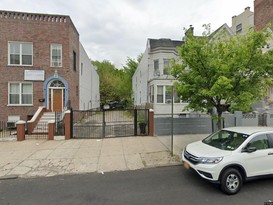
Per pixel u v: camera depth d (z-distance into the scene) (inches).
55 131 435.8
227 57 268.8
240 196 170.1
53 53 598.5
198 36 288.2
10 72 571.2
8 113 569.3
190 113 613.9
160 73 744.3
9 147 341.7
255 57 255.3
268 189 183.3
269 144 196.2
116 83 1528.1
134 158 284.4
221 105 281.0
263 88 277.3
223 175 173.9
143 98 915.4
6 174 227.0
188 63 276.8
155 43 808.3
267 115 512.7
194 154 196.1
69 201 164.4
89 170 241.1
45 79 590.6
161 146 349.4
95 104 1175.6
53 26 596.1
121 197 170.4
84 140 395.9
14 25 572.7
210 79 263.7
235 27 1222.9
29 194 178.2
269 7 933.8
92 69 1064.2
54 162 268.7
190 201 161.8
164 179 210.8
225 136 217.0
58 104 601.6
